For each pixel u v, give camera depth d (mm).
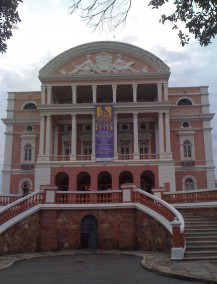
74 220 19828
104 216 19875
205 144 39594
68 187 36406
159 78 38219
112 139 35906
